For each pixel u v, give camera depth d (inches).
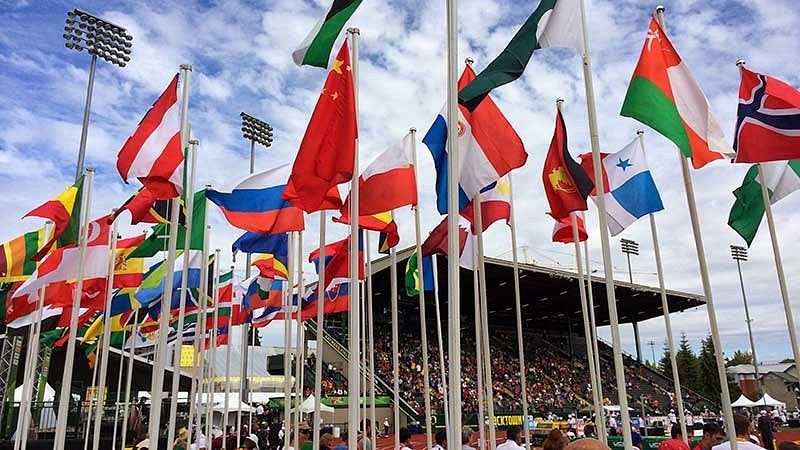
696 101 426.9
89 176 610.2
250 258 1347.2
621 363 376.5
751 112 441.4
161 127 492.1
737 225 538.0
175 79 504.7
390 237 645.9
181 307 566.9
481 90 388.2
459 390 323.6
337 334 2065.7
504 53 417.7
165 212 594.9
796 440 1256.2
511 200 600.4
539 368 2395.4
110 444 1170.6
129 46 1408.7
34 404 1085.8
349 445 415.5
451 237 333.7
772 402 2143.2
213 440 1061.8
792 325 435.5
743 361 5526.6
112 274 647.8
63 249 632.4
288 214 560.1
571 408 2085.4
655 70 426.9
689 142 411.2
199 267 813.2
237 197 553.0
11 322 733.3
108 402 1499.8
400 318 2314.2
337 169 418.9
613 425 1448.1
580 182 518.3
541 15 426.3
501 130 478.6
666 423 1660.9
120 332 1045.8
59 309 881.5
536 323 2751.0
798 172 515.5
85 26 1368.1
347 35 465.4
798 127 425.1
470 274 1919.3
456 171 341.1
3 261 666.2
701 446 487.5
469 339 2423.7
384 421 1707.7
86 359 1334.9
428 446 561.6
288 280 626.5
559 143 531.8
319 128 426.9
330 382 1882.4
